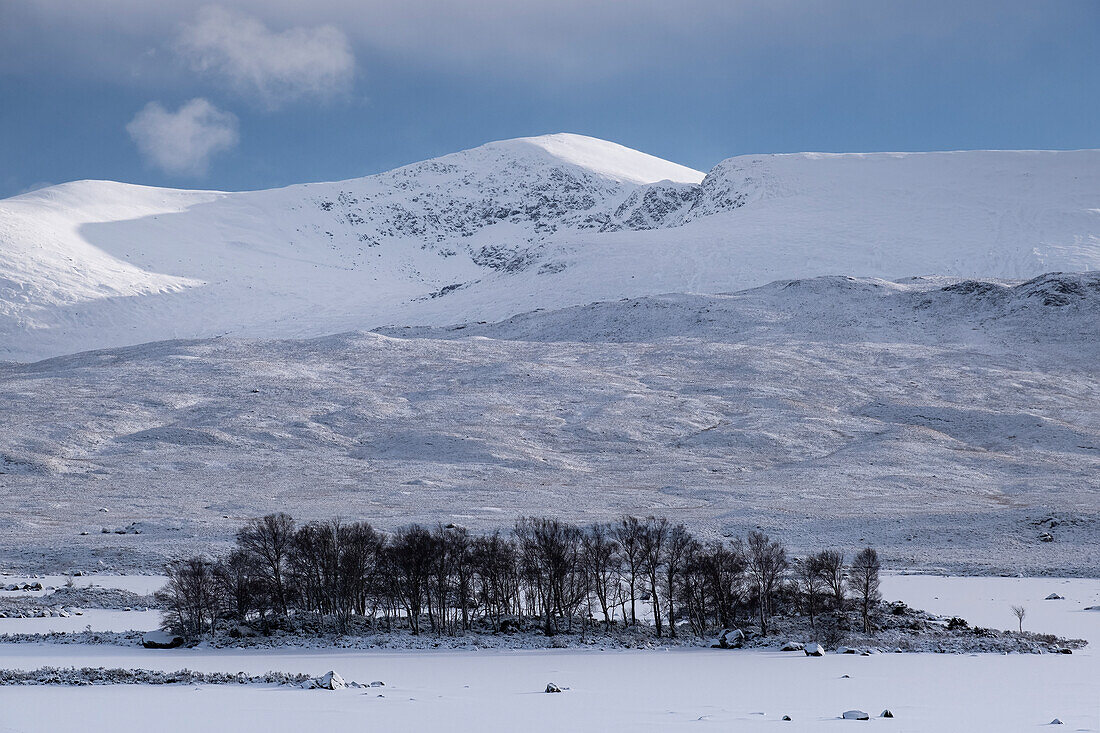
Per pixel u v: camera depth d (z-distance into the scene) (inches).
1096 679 5447.8
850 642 6939.0
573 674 5649.6
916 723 4151.1
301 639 7086.6
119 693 4901.6
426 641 7066.9
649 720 4207.7
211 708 4490.7
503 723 4136.3
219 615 7618.1
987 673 5669.3
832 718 4259.4
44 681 5236.2
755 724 4119.1
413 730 4005.9
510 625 7578.7
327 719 4227.4
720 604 7677.2
